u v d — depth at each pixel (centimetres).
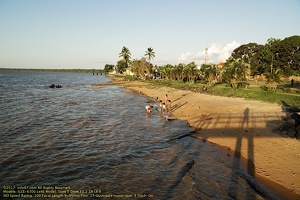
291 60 6122
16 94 4600
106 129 1989
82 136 1762
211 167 1214
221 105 2889
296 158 1233
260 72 6738
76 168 1191
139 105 3406
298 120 1622
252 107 2636
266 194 930
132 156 1369
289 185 993
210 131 1839
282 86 5131
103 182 1050
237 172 1144
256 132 1709
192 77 6700
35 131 1875
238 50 9262
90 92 5400
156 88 5962
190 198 920
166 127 2062
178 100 3612
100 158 1330
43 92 5216
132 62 10875
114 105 3400
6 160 1267
